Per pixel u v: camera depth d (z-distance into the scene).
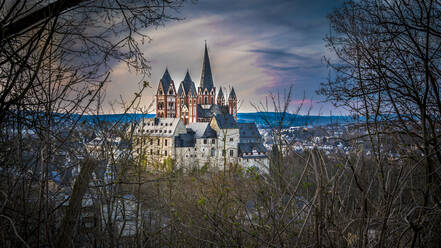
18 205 3.20
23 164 3.30
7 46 3.75
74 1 3.74
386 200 2.86
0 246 2.87
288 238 2.95
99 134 3.97
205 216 3.38
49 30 3.49
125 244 3.86
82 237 3.67
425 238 3.04
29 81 3.46
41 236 3.11
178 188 4.08
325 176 2.88
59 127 3.53
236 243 3.23
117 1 4.04
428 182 3.22
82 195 3.21
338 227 2.80
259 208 3.23
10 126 3.36
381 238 2.75
